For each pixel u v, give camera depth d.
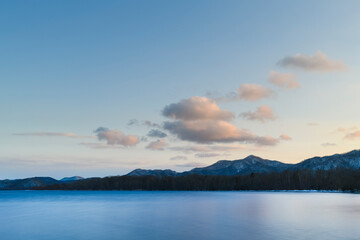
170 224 57.75
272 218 66.19
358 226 53.69
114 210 91.00
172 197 176.50
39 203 132.88
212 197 169.25
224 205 105.50
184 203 119.25
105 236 45.78
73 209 96.88
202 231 49.12
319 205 100.88
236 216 70.62
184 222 60.53
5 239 44.88
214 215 73.31
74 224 59.50
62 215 77.88
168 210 88.50
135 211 86.62
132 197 185.12
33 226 57.34
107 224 58.78
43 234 48.31
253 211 82.56
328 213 75.81
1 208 104.19
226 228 52.12
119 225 57.06
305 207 93.50
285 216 69.81
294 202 116.94
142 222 61.22
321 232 47.41
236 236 44.53
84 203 128.25
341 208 89.44
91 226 56.28
